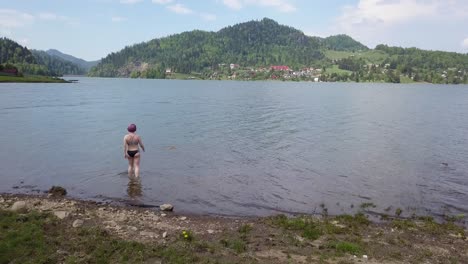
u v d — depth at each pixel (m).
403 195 15.66
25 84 120.88
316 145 26.16
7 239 8.99
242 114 45.66
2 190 15.12
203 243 9.78
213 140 27.16
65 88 109.06
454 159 22.34
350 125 37.31
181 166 19.52
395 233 11.51
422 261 9.49
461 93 122.25
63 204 13.06
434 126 37.50
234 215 13.09
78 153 22.00
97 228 10.36
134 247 9.13
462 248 10.54
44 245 8.89
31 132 29.42
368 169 19.75
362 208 14.07
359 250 9.74
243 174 18.28
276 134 30.50
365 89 150.50
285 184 16.84
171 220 12.17
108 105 56.44
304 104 64.62
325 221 12.23
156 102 64.31
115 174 17.75
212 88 136.25
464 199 15.30
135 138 17.27
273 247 9.86
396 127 36.41
